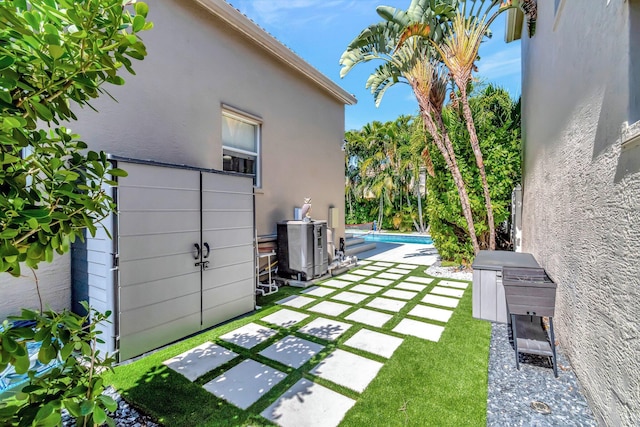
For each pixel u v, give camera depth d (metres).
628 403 1.70
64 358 1.37
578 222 2.62
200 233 3.67
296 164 7.34
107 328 2.88
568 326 2.86
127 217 2.96
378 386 2.50
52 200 1.41
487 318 3.98
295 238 5.90
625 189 1.78
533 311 2.78
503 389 2.46
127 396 2.38
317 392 2.42
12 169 1.29
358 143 20.50
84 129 3.61
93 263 3.07
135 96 4.10
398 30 6.09
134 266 3.01
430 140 7.70
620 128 1.85
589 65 2.44
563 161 3.14
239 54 5.72
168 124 4.49
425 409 2.21
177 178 3.42
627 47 1.77
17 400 1.31
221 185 3.95
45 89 1.25
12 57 1.12
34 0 1.15
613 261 1.92
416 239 16.83
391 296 5.08
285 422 2.08
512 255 4.81
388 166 19.22
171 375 2.68
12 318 1.27
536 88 4.94
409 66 6.34
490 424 2.05
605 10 2.12
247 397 2.37
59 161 1.41
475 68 6.66
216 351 3.14
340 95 8.82
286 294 5.21
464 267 7.25
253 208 4.45
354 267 7.62
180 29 4.66
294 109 7.26
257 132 6.24
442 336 3.47
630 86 1.75
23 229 1.25
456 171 6.47
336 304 4.66
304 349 3.17
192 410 2.22
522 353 3.08
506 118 7.65
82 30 1.19
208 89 5.10
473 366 2.81
